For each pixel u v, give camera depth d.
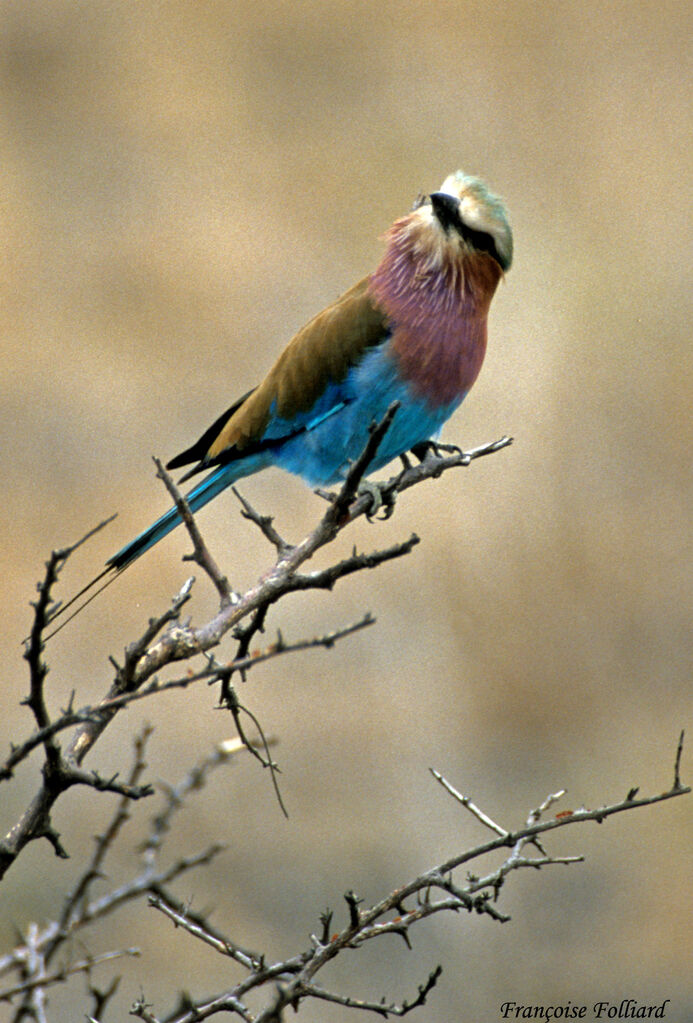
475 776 13.65
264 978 3.65
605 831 12.49
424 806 13.05
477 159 20.52
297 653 14.70
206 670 3.02
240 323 19.45
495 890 3.77
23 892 10.70
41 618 2.99
